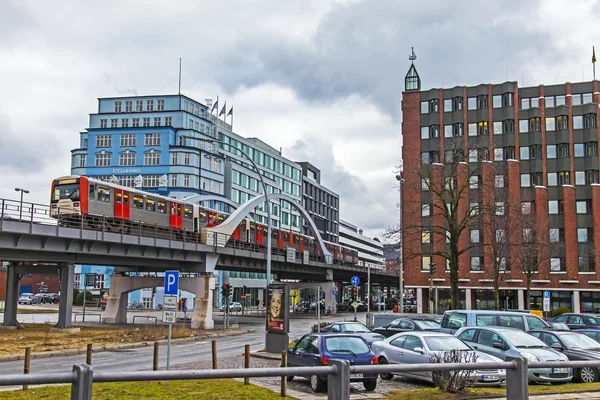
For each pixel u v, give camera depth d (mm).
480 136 72438
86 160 97688
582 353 17938
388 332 28609
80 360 24688
